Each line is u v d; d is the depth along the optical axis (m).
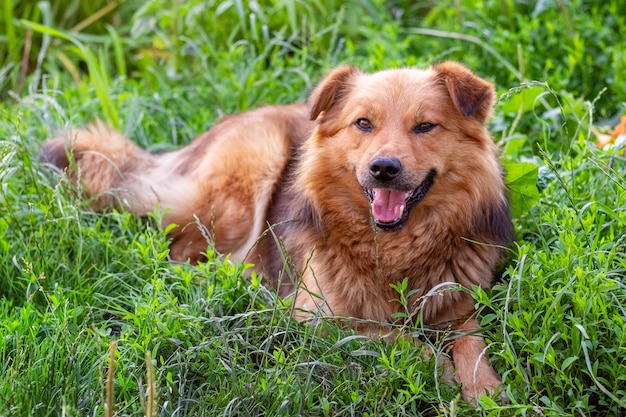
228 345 4.14
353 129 4.64
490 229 4.69
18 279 4.90
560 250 4.38
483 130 4.68
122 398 3.86
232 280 4.61
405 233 4.64
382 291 4.68
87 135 6.16
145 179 5.96
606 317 3.88
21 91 8.19
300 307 4.73
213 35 8.41
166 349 4.24
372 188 4.43
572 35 7.53
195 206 5.67
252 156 5.57
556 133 6.51
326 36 8.31
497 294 4.16
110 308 4.79
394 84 4.64
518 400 3.84
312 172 4.78
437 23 8.74
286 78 7.52
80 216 5.37
